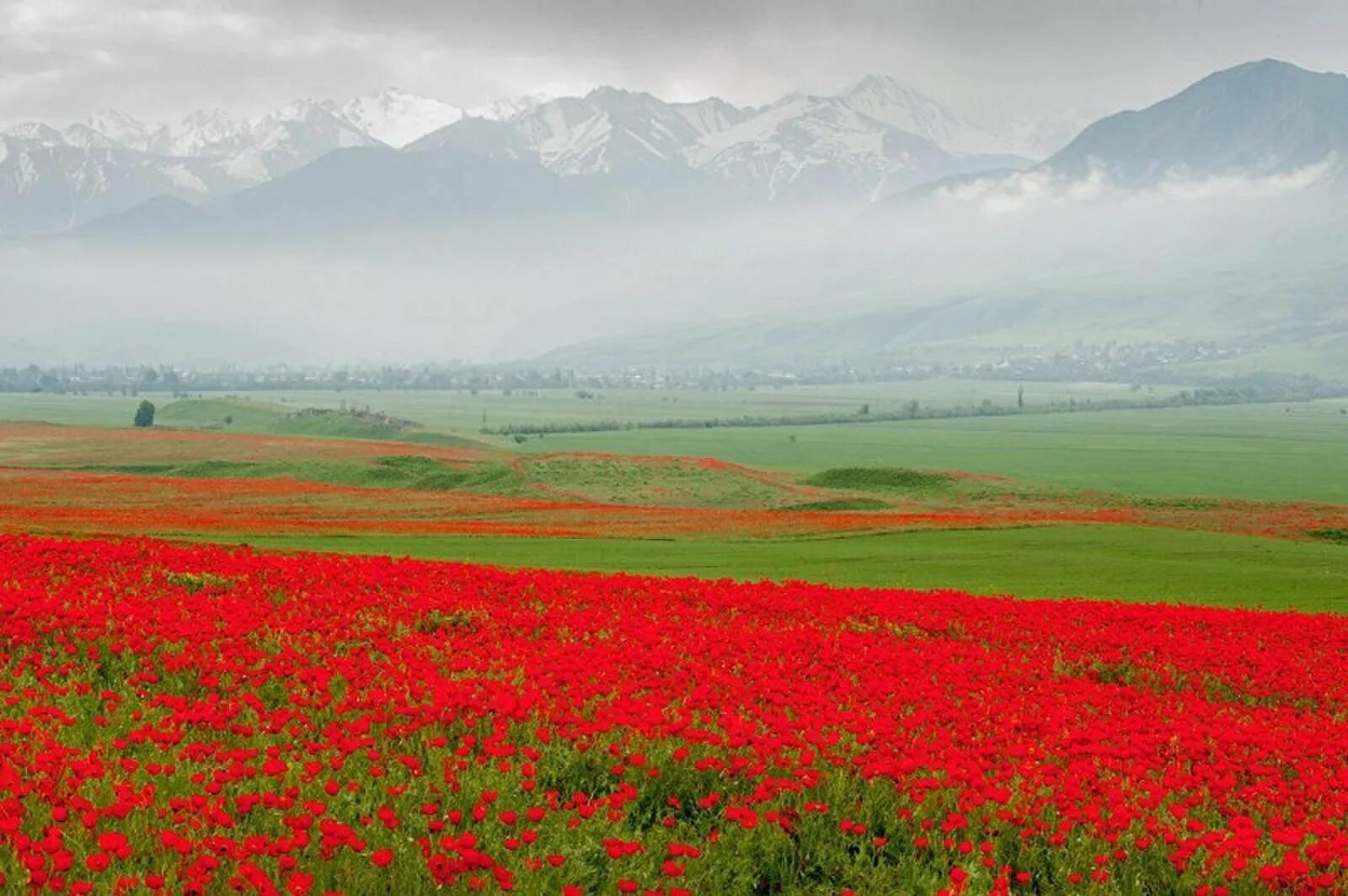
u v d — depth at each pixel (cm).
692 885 1311
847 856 1408
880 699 1981
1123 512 10444
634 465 13000
